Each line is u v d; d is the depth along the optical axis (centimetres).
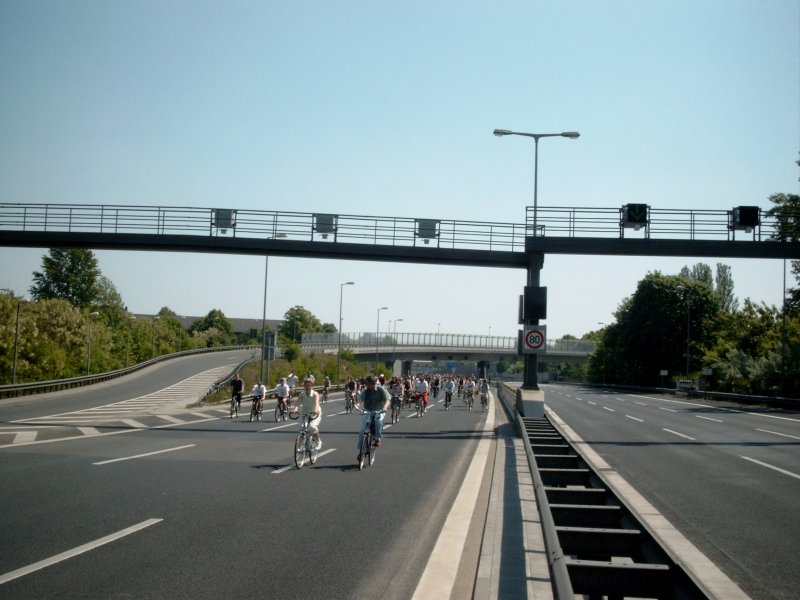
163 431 2302
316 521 883
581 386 10944
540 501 691
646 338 8219
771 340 5288
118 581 605
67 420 2769
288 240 2531
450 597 580
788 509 1029
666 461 1638
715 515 980
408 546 760
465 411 4072
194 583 604
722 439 2233
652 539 536
